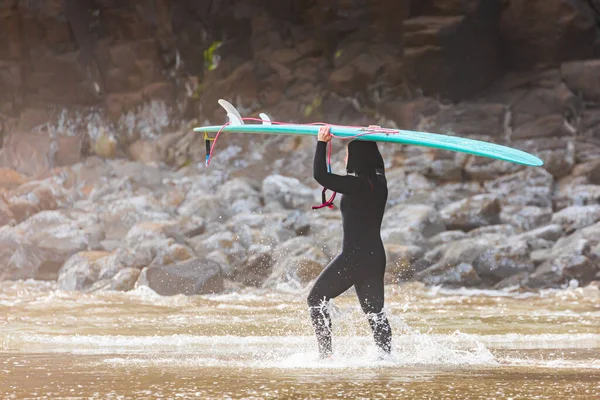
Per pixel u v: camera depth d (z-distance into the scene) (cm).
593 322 3694
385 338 2305
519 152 2491
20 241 6159
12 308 4359
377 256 2319
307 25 8669
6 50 8756
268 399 1616
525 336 3112
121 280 5409
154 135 8612
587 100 7775
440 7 7919
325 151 2370
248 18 8769
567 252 5688
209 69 8719
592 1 7981
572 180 6969
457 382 1848
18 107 8794
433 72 7856
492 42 8094
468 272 5622
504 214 6444
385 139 2367
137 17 8831
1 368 2139
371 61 8175
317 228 6234
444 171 6975
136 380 1897
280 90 8438
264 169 7619
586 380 1883
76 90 8806
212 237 5916
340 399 1616
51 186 7025
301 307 4550
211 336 3148
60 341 2958
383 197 2361
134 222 6581
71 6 8794
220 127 2608
